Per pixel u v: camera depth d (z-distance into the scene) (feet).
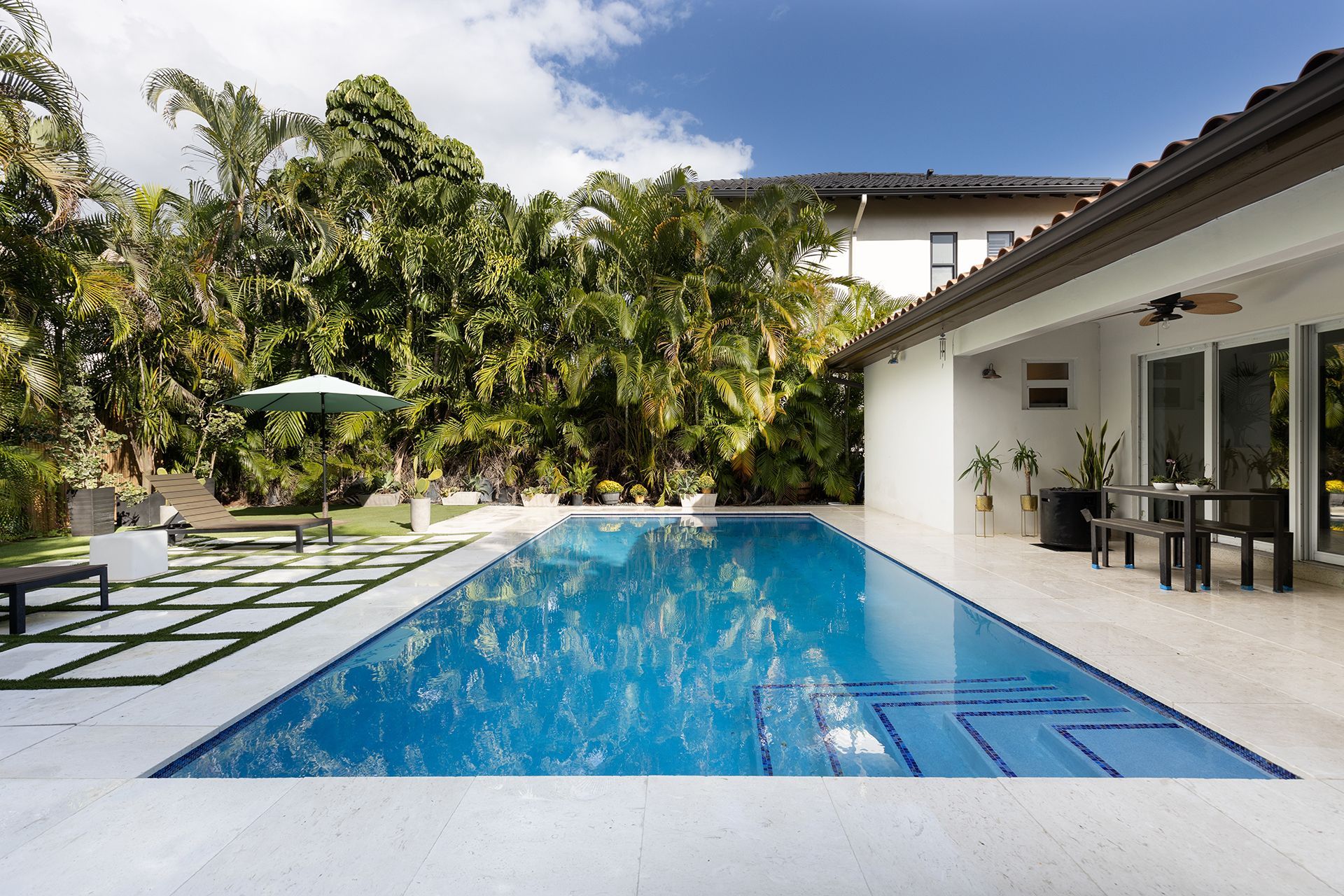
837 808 7.04
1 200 23.15
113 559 19.49
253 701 10.16
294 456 42.19
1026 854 6.20
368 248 39.52
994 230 49.01
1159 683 10.43
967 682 11.36
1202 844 6.33
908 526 30.78
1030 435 27.37
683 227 37.96
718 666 12.49
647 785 7.57
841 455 42.14
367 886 5.77
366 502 42.47
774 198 40.24
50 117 26.02
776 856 6.18
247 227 38.68
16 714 9.61
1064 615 14.70
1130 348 25.25
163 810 7.04
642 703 10.78
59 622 14.82
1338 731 8.71
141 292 28.94
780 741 9.26
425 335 43.06
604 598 18.10
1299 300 18.40
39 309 25.07
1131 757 8.45
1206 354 21.89
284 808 7.07
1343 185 10.40
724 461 39.99
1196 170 10.31
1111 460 26.18
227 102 36.81
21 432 27.81
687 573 21.45
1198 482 17.30
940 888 5.73
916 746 9.03
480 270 41.45
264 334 38.42
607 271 39.32
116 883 5.80
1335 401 17.81
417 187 42.52
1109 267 16.83
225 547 26.35
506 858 6.18
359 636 13.69
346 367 40.70
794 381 39.22
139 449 33.24
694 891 5.69
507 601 17.87
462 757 8.81
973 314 21.91
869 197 48.47
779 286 38.68
